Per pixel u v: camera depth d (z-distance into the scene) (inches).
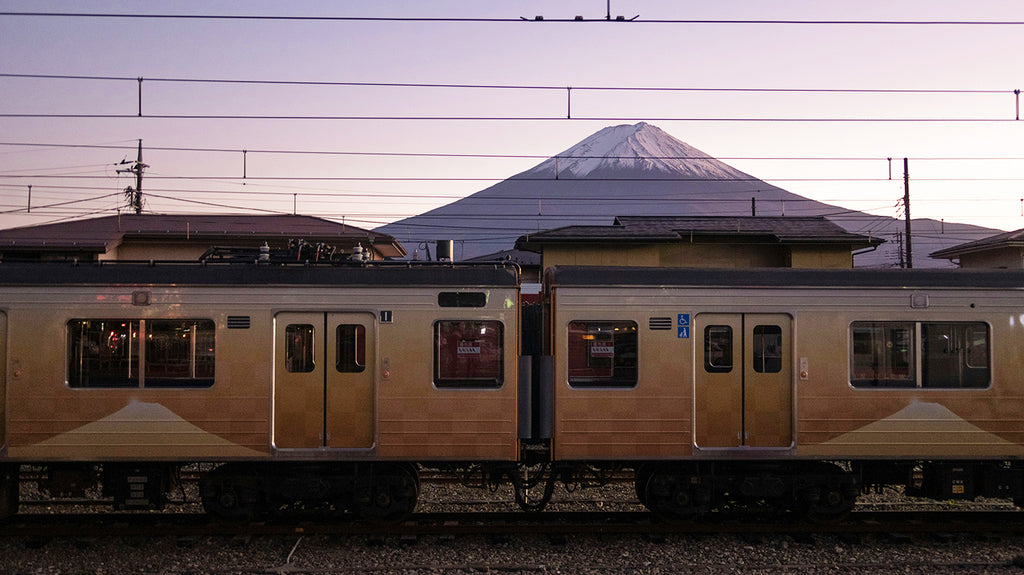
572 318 345.4
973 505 413.7
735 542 340.2
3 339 335.0
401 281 344.2
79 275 338.3
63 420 335.6
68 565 307.3
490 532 346.9
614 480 419.8
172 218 1096.2
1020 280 353.1
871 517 372.2
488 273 346.6
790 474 360.8
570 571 301.6
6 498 350.9
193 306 339.6
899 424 348.8
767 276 350.9
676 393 346.0
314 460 344.2
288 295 342.0
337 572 297.7
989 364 351.6
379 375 341.4
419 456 342.3
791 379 349.7
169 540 335.6
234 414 339.3
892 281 351.6
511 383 343.6
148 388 338.0
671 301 347.6
